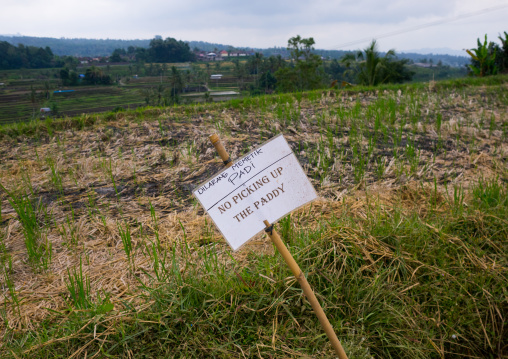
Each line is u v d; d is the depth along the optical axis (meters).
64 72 149.50
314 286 2.89
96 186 4.91
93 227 3.91
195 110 8.52
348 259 3.09
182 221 3.96
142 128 7.22
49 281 3.15
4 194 4.80
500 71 28.25
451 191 4.54
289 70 55.94
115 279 3.12
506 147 6.21
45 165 5.63
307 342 2.58
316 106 9.05
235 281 2.90
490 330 2.99
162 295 2.76
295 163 2.29
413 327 2.79
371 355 2.63
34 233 3.73
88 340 2.48
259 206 2.26
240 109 8.70
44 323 2.69
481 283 3.08
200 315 2.65
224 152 2.22
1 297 2.97
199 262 3.18
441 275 3.10
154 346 2.49
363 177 4.80
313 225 3.71
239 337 2.61
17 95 117.62
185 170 5.25
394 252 3.22
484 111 8.21
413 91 11.12
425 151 5.95
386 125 7.13
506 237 3.50
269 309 2.70
